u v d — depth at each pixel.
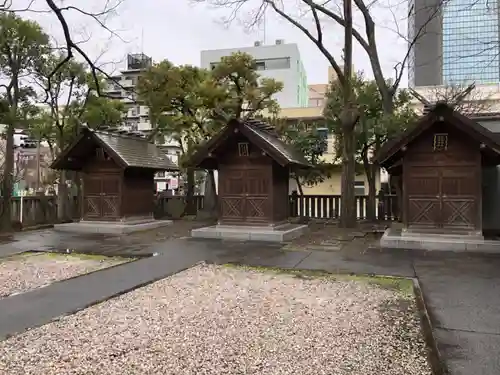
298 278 6.95
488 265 7.90
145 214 15.20
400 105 16.39
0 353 3.85
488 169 11.09
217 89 16.16
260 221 12.14
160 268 7.73
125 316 4.91
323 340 4.18
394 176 15.68
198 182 24.56
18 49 13.12
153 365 3.61
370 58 15.42
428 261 8.33
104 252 9.58
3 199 13.27
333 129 16.31
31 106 14.30
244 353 3.86
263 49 40.44
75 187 17.06
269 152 11.49
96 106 15.93
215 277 6.99
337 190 24.56
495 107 20.08
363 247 10.15
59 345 4.04
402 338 4.23
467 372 3.44
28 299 5.63
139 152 14.95
